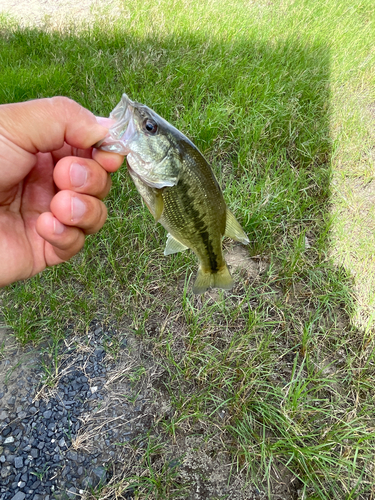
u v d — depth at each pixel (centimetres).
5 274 17
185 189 16
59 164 15
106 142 15
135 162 15
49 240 15
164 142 15
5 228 17
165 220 16
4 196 16
